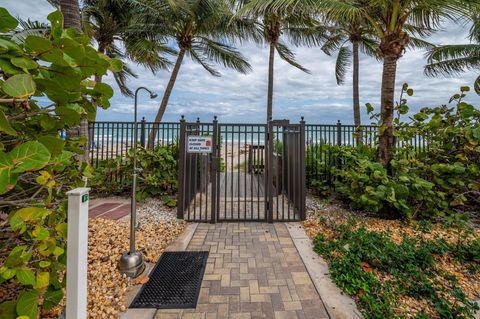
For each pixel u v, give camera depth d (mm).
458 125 4367
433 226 3703
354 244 2848
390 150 4340
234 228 3807
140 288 2230
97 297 2072
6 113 1185
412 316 1869
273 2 3820
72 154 1535
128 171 5273
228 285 2301
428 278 2367
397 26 4207
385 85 4363
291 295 2152
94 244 3062
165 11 7414
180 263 2705
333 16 4070
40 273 1158
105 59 1218
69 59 1104
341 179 5230
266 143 4176
